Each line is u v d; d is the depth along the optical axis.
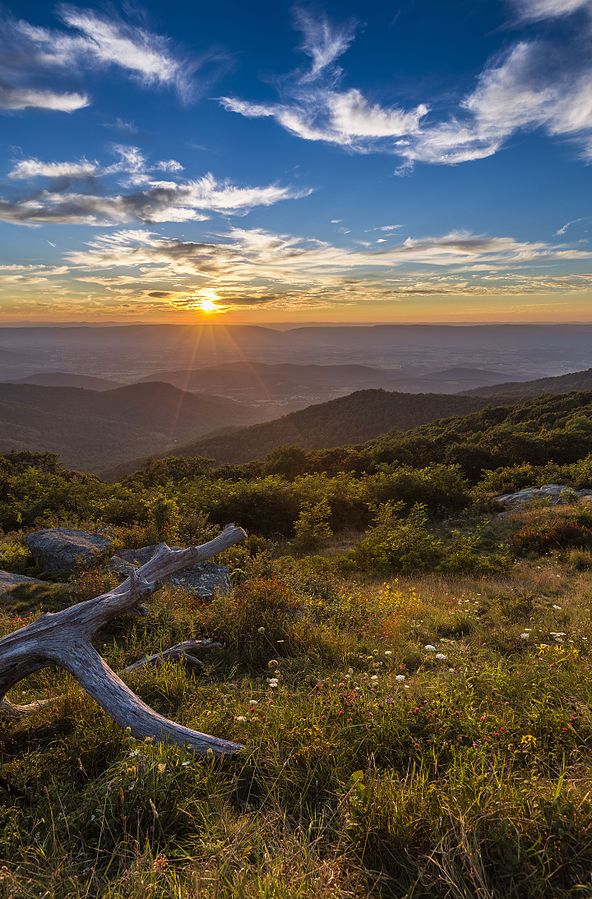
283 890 1.89
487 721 3.30
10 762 3.14
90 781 2.87
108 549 9.55
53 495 20.27
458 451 34.38
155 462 39.09
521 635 6.00
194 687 4.50
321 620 6.94
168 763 2.81
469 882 2.05
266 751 3.05
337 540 18.28
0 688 3.45
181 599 7.23
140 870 2.08
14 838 2.38
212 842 2.29
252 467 41.12
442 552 12.88
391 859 2.22
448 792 2.54
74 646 3.50
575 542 13.59
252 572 9.59
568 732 3.15
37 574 9.48
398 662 5.30
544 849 2.09
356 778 2.50
